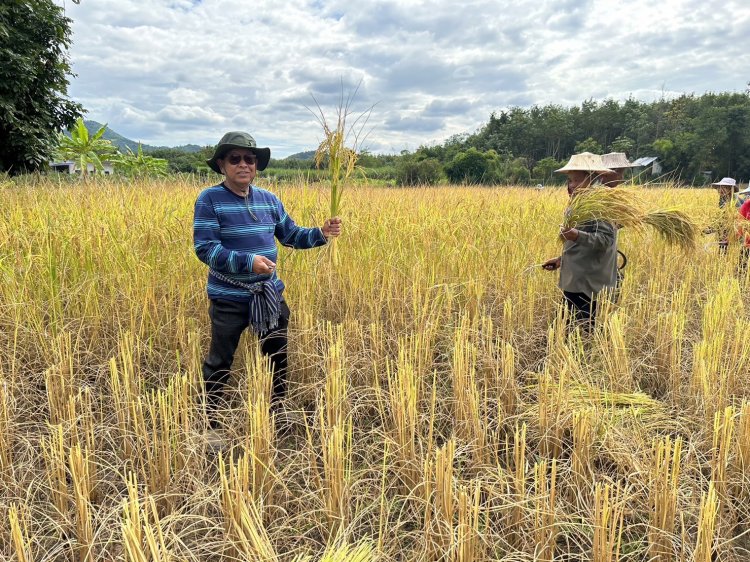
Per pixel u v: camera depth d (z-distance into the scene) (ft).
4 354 10.43
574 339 12.29
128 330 11.51
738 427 8.14
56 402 8.71
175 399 7.95
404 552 6.79
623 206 12.51
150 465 7.31
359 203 22.59
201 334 12.19
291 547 6.79
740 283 17.84
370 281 14.33
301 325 11.89
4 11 40.09
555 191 38.34
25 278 11.76
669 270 17.94
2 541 6.71
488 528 6.55
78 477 6.42
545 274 16.31
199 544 6.65
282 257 14.20
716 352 10.25
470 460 8.21
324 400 9.30
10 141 42.01
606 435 8.24
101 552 6.14
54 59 45.01
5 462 7.68
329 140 10.54
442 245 16.61
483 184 53.47
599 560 5.91
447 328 12.68
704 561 5.83
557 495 7.52
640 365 11.72
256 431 7.36
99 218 15.97
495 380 10.02
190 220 16.92
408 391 7.96
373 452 8.57
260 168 10.25
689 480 7.44
